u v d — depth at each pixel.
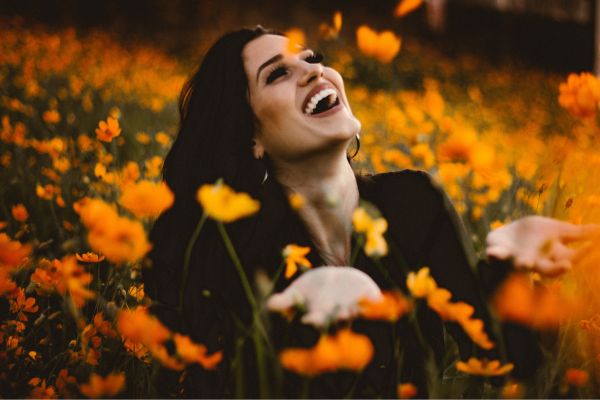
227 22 12.18
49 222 2.72
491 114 7.43
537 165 3.34
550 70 13.02
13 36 8.92
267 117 1.57
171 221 1.68
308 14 12.56
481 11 13.75
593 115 1.41
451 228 1.66
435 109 1.88
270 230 1.60
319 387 1.44
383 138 4.53
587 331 1.59
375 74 10.27
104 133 2.25
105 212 1.19
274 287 1.58
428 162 2.98
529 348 1.49
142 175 3.13
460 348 1.60
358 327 1.49
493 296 1.41
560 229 1.30
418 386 1.54
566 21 13.03
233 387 1.49
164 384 1.56
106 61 8.16
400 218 1.65
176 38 11.72
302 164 1.58
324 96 1.55
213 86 1.69
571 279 1.62
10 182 3.01
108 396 1.48
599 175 2.03
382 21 12.99
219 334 1.56
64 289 1.59
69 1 11.51
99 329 1.59
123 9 11.77
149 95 6.37
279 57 1.58
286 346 1.41
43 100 5.23
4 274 1.50
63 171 3.01
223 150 1.63
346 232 1.60
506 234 1.32
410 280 1.22
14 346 1.62
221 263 1.62
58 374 1.65
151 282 1.66
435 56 12.42
